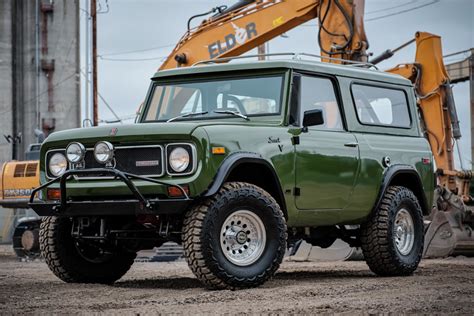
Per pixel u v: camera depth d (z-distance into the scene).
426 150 10.25
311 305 6.41
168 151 7.57
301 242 14.30
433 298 6.81
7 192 18.92
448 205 15.06
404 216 9.74
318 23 17.56
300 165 8.36
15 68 40.59
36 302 6.98
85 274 8.85
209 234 7.48
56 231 8.69
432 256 14.96
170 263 14.61
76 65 41.03
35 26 40.69
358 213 9.19
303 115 8.50
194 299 6.94
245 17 18.59
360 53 17.02
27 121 40.53
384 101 9.88
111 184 7.78
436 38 16.88
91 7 31.45
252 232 7.83
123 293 7.65
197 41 18.98
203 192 7.49
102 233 8.30
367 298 6.90
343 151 8.91
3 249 24.38
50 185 8.22
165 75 9.12
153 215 8.09
